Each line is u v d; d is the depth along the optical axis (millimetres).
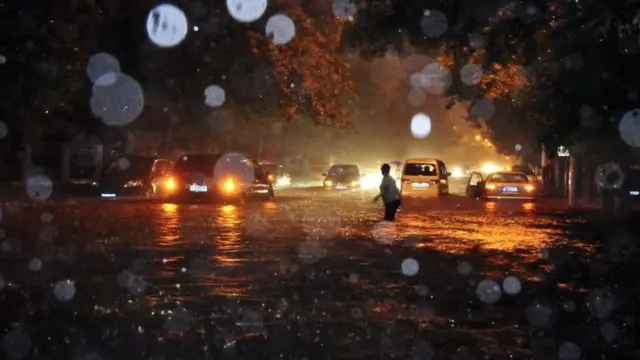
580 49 19875
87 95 41938
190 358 9242
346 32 21406
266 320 11148
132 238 21047
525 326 10984
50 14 26438
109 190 40000
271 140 68500
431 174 40719
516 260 17469
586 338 10359
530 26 18750
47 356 9289
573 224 26594
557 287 14039
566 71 21609
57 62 28031
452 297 13016
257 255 17859
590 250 19281
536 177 44375
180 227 24188
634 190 32188
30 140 41344
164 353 9430
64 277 14641
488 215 30781
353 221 27172
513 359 9305
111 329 10539
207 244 19828
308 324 10914
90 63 39344
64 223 25188
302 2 44969
